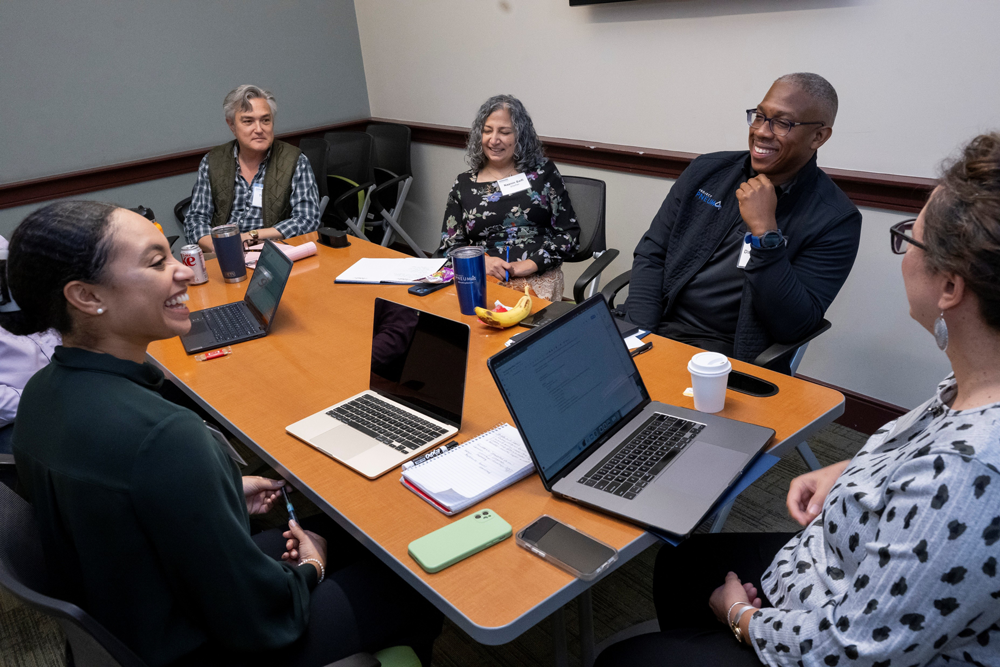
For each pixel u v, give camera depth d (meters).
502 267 2.42
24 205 3.73
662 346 1.74
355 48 4.70
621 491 1.17
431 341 1.43
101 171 3.87
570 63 3.41
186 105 4.12
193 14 4.01
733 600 1.12
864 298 2.57
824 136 1.95
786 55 2.57
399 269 2.35
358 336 1.91
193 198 3.35
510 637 0.96
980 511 0.73
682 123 3.02
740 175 2.15
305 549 1.30
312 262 2.53
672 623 1.31
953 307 0.81
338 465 1.35
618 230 3.47
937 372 2.43
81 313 1.04
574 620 1.86
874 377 2.62
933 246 0.80
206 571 0.99
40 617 2.01
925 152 2.29
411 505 1.21
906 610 0.77
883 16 2.28
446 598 0.99
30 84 3.62
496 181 2.83
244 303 2.17
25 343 1.85
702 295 2.21
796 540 1.12
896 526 0.79
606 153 3.34
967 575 0.73
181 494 0.96
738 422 1.33
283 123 4.52
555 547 1.07
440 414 1.43
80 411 0.99
